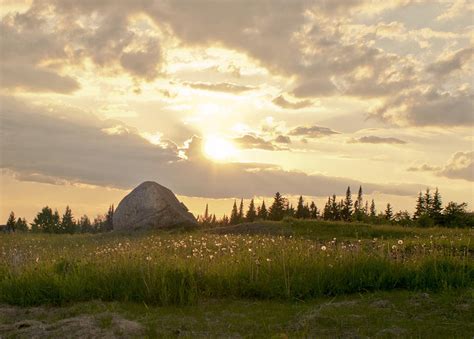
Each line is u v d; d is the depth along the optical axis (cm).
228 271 1161
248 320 921
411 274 1129
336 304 995
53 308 1055
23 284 1137
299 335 820
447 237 1953
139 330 861
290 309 994
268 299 1080
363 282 1120
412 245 1683
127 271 1152
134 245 2009
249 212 7144
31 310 1041
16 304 1103
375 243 1741
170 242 2153
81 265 1236
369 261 1184
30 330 882
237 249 1605
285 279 1090
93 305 1029
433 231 2530
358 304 989
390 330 837
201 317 945
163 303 1034
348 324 875
